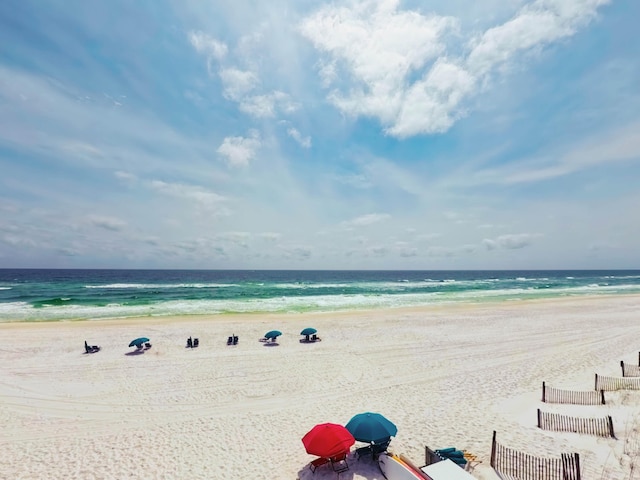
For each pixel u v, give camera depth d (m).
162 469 9.72
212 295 50.78
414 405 13.73
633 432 10.60
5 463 10.11
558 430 11.30
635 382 15.23
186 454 10.49
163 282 82.12
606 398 13.52
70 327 27.89
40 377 17.30
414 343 23.45
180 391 15.52
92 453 10.61
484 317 33.16
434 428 11.70
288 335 25.77
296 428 12.06
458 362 19.33
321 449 8.71
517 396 14.32
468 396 14.52
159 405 14.11
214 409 13.71
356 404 13.98
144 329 27.34
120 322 29.89
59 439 11.52
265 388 15.80
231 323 29.78
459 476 7.75
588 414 12.15
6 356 20.58
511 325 29.30
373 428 9.35
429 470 7.97
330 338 24.95
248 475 9.38
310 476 9.26
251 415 13.14
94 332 26.31
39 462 10.15
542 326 28.81
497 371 17.67
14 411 13.65
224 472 9.53
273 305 40.97
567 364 18.53
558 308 39.12
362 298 48.88
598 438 10.55
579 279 111.31
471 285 78.00
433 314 34.78
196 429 12.09
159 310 36.62
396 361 19.62
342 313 35.38
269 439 11.33
